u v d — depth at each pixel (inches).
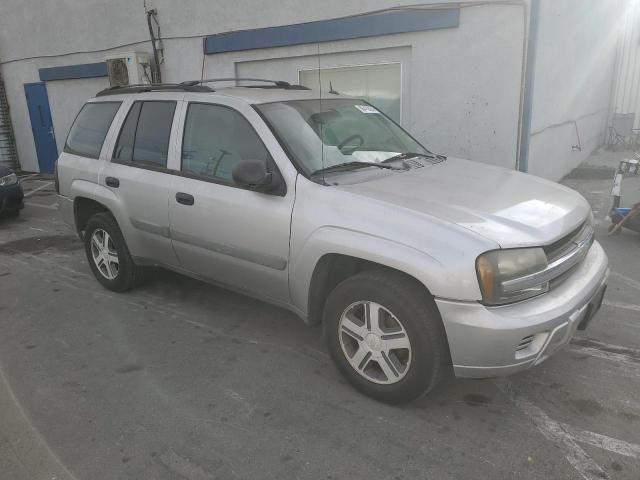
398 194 121.8
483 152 275.3
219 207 141.7
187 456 107.0
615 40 540.4
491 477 99.7
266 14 322.7
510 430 112.8
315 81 323.0
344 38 295.1
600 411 118.4
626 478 98.6
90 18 416.5
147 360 145.5
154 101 169.2
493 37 257.6
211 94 154.0
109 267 192.1
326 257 122.6
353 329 121.9
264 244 133.4
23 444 112.0
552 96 315.9
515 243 105.0
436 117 283.1
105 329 165.2
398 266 108.4
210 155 148.8
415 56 280.2
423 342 109.4
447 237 105.4
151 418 119.6
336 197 121.6
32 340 159.0
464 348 105.0
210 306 180.5
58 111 474.3
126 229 174.9
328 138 144.5
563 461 103.3
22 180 480.1
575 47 361.1
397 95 298.5
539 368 136.3
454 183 133.6
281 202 129.6
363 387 123.8
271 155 133.7
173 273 211.3
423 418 117.4
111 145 179.9
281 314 173.2
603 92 527.2
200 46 358.6
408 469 102.1
